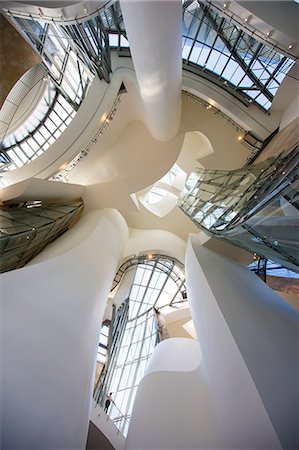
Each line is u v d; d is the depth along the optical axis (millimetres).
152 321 14875
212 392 5777
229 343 5059
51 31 9414
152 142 10906
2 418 2975
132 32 5336
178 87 7387
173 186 15766
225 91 9562
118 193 11000
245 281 7402
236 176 6586
